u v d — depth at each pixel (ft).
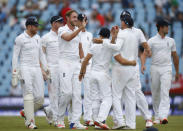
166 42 109.91
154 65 111.14
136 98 100.32
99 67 90.33
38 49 96.73
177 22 225.15
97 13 220.43
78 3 237.25
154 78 111.45
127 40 88.28
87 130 86.48
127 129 89.51
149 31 218.18
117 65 89.30
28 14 238.68
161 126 102.12
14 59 93.81
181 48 212.43
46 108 106.73
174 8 233.55
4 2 243.81
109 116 149.07
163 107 108.17
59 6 238.89
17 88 189.47
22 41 93.97
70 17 90.74
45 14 234.79
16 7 242.37
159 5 234.38
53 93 107.04
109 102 89.10
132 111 89.81
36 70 95.61
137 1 236.22
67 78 89.76
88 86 106.83
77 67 91.40
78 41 92.53
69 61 90.79
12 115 162.40
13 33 230.48
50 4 241.14
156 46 109.91
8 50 222.69
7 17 238.89
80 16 98.84
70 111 109.81
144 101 99.71
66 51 90.74
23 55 94.84
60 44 91.35
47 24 227.40
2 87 203.51
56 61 108.47
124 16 90.12
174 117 144.25
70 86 89.92
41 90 96.37
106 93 89.61
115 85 89.40
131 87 89.86
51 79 106.93
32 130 87.61
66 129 89.30
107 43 87.61
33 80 95.45
